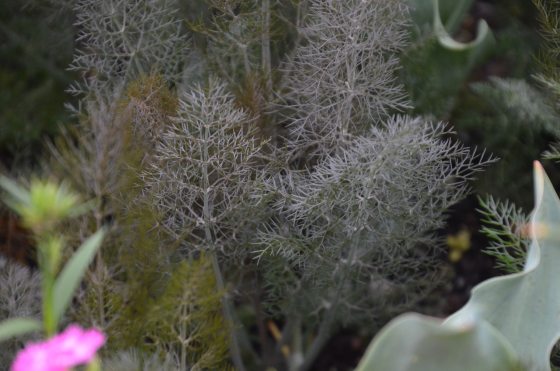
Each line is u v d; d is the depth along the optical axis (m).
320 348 1.67
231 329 1.47
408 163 1.48
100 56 1.64
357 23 1.52
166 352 1.42
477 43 1.67
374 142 1.47
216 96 1.48
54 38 1.79
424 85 1.70
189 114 1.47
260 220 1.54
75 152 1.39
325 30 1.57
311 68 1.59
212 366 1.45
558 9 1.77
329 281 1.57
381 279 1.63
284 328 1.70
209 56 1.63
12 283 1.48
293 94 1.62
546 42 1.79
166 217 1.52
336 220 1.51
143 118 1.48
